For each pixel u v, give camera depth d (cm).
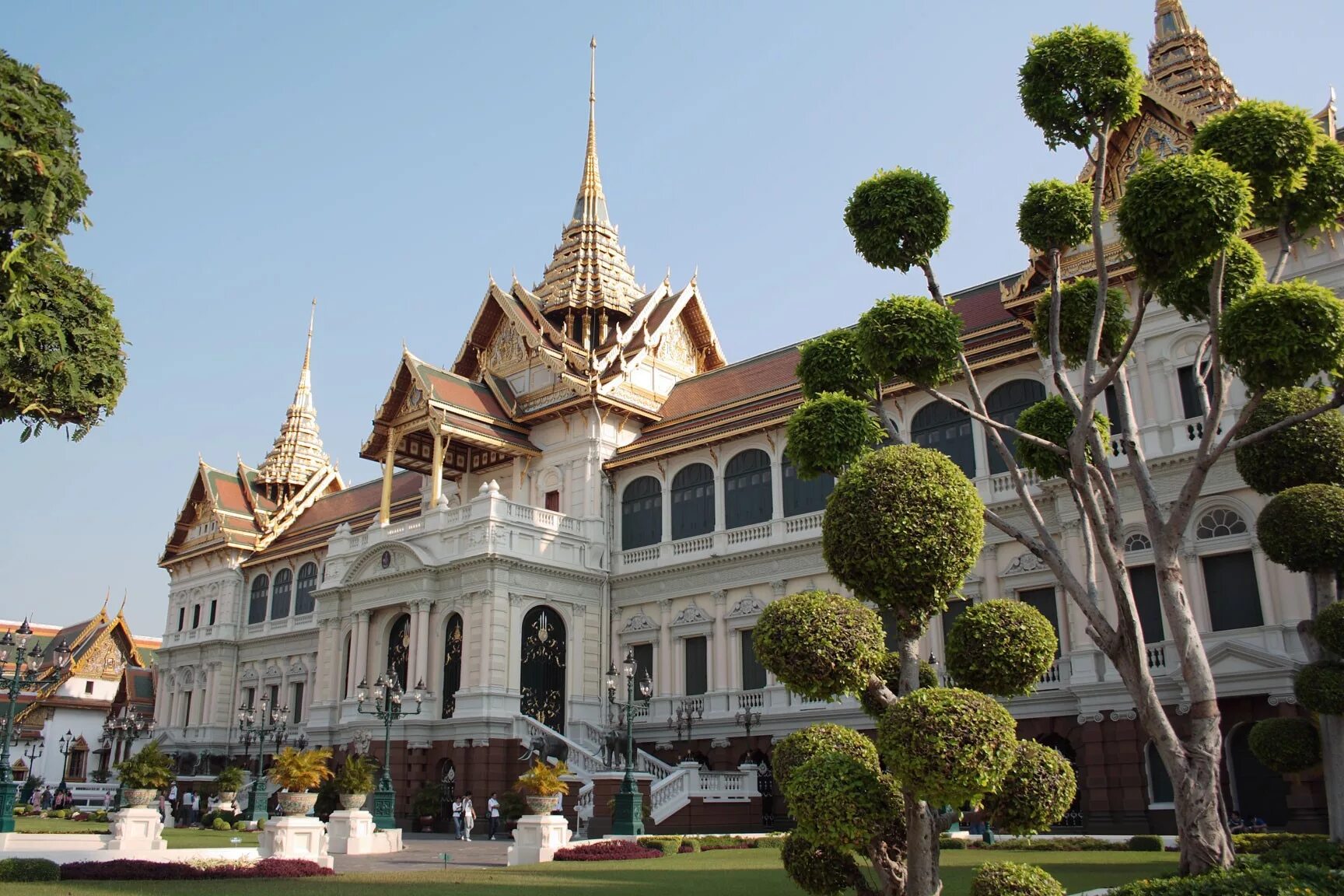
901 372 1892
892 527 1353
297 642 6588
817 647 1310
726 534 4612
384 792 3578
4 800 3288
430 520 4925
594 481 5072
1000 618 1403
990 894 1165
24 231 1700
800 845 1344
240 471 7800
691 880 2155
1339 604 1908
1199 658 1650
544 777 2933
